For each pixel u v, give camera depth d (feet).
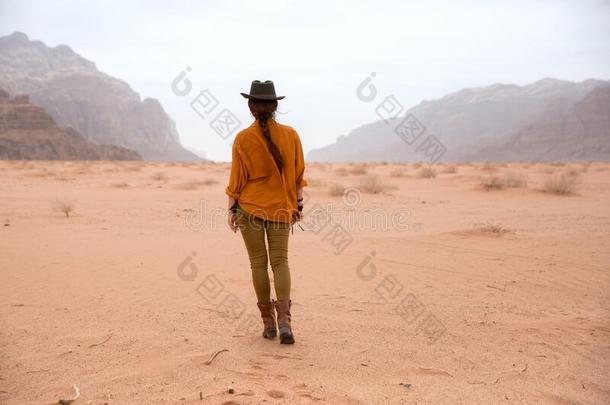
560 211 43.52
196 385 9.98
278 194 12.31
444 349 12.46
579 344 12.79
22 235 29.40
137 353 11.72
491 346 12.69
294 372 10.80
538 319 15.10
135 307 15.66
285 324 12.40
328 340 13.03
